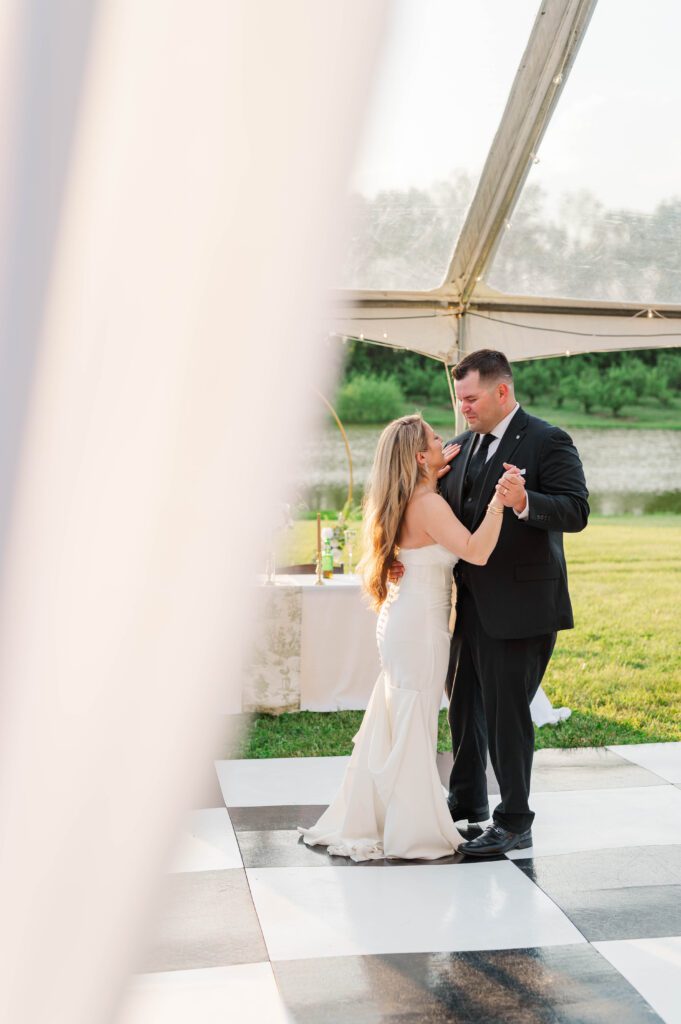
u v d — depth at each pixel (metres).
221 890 2.76
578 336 4.94
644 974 2.28
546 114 3.80
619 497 15.76
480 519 3.05
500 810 3.11
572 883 2.83
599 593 10.59
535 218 4.34
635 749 4.39
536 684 3.12
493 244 4.46
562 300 4.86
